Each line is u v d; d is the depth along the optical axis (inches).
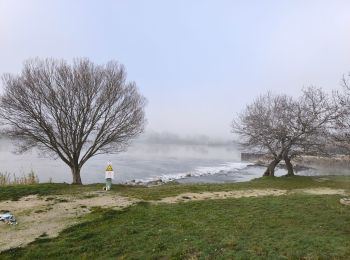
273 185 964.6
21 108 960.3
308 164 2226.9
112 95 1056.2
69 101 993.5
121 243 444.1
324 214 553.6
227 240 433.7
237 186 936.9
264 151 1290.6
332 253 377.7
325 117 1115.3
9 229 504.1
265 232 465.4
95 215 577.3
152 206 647.8
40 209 616.7
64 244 441.7
